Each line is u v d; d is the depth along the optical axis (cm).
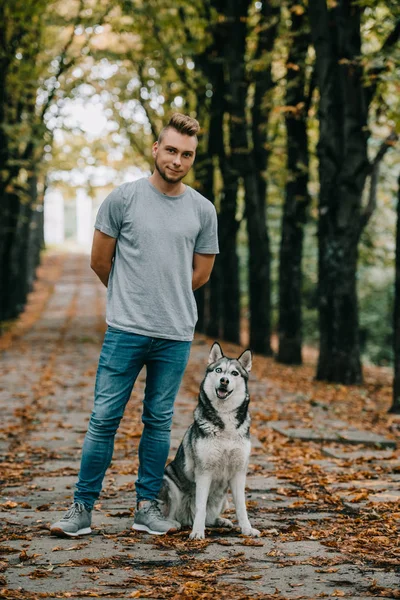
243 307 4453
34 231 5038
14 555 486
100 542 517
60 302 4209
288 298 2211
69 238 9600
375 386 1683
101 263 541
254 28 2173
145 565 466
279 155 2316
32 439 972
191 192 542
